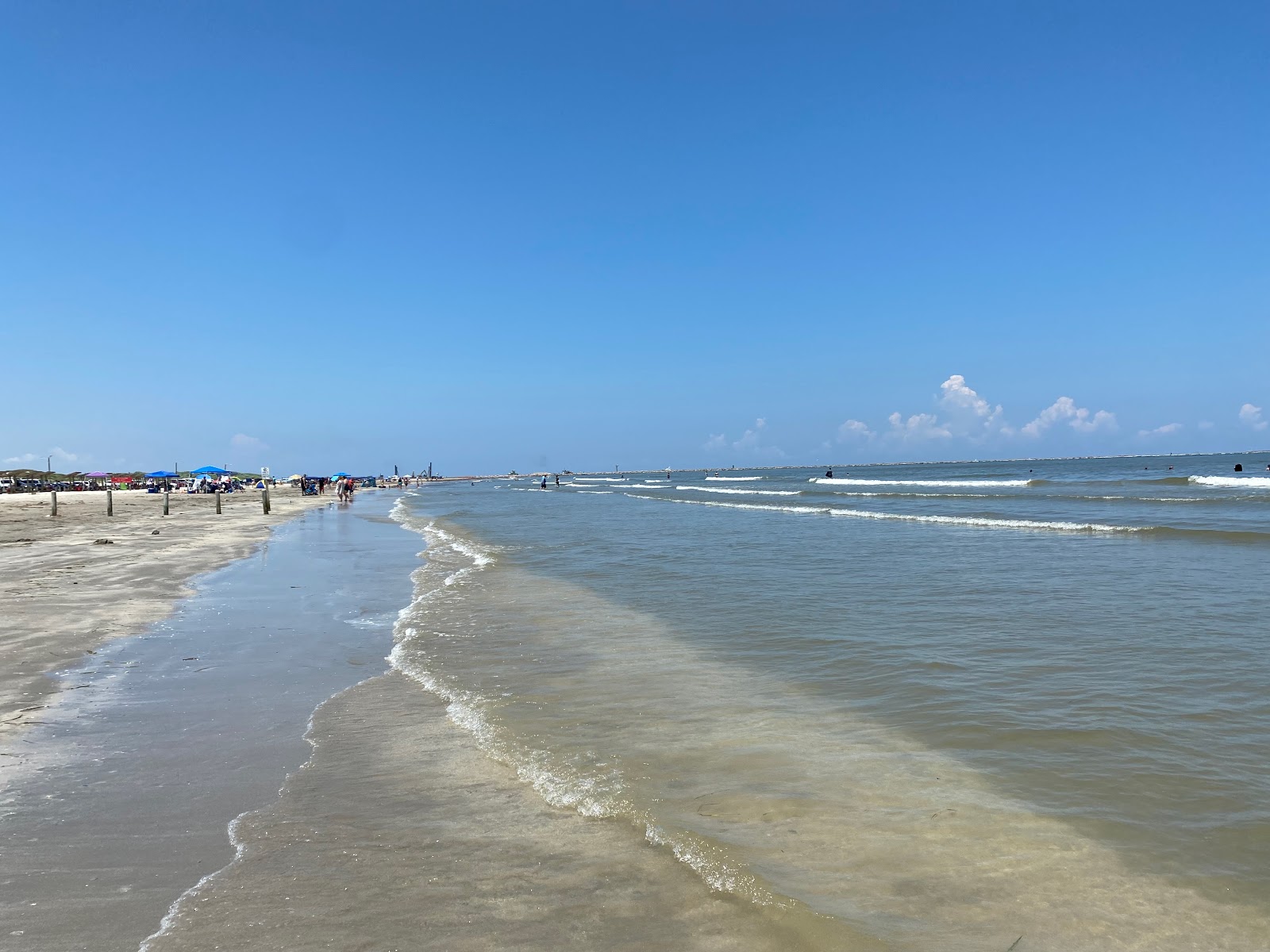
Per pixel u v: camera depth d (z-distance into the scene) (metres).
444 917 3.24
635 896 3.40
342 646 8.87
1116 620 9.20
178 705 6.52
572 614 10.66
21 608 11.25
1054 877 3.47
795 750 5.18
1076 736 5.30
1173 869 3.52
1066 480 63.91
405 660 8.12
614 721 5.93
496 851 3.85
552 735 5.63
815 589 12.29
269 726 5.97
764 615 10.17
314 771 5.00
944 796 4.38
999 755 5.00
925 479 84.44
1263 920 3.08
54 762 5.20
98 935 3.13
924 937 3.03
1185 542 18.19
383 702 6.60
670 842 3.88
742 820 4.12
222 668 7.82
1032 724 5.57
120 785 4.78
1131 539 19.34
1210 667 6.96
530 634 9.39
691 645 8.55
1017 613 9.81
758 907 3.26
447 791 4.65
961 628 9.02
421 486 144.12
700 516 33.25
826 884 3.44
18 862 3.78
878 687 6.68
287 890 3.48
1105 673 6.89
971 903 3.27
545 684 7.09
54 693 6.89
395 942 3.06
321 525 31.31
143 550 19.94
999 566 14.49
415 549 20.69
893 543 19.12
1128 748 5.05
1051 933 3.03
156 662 8.04
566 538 23.45
